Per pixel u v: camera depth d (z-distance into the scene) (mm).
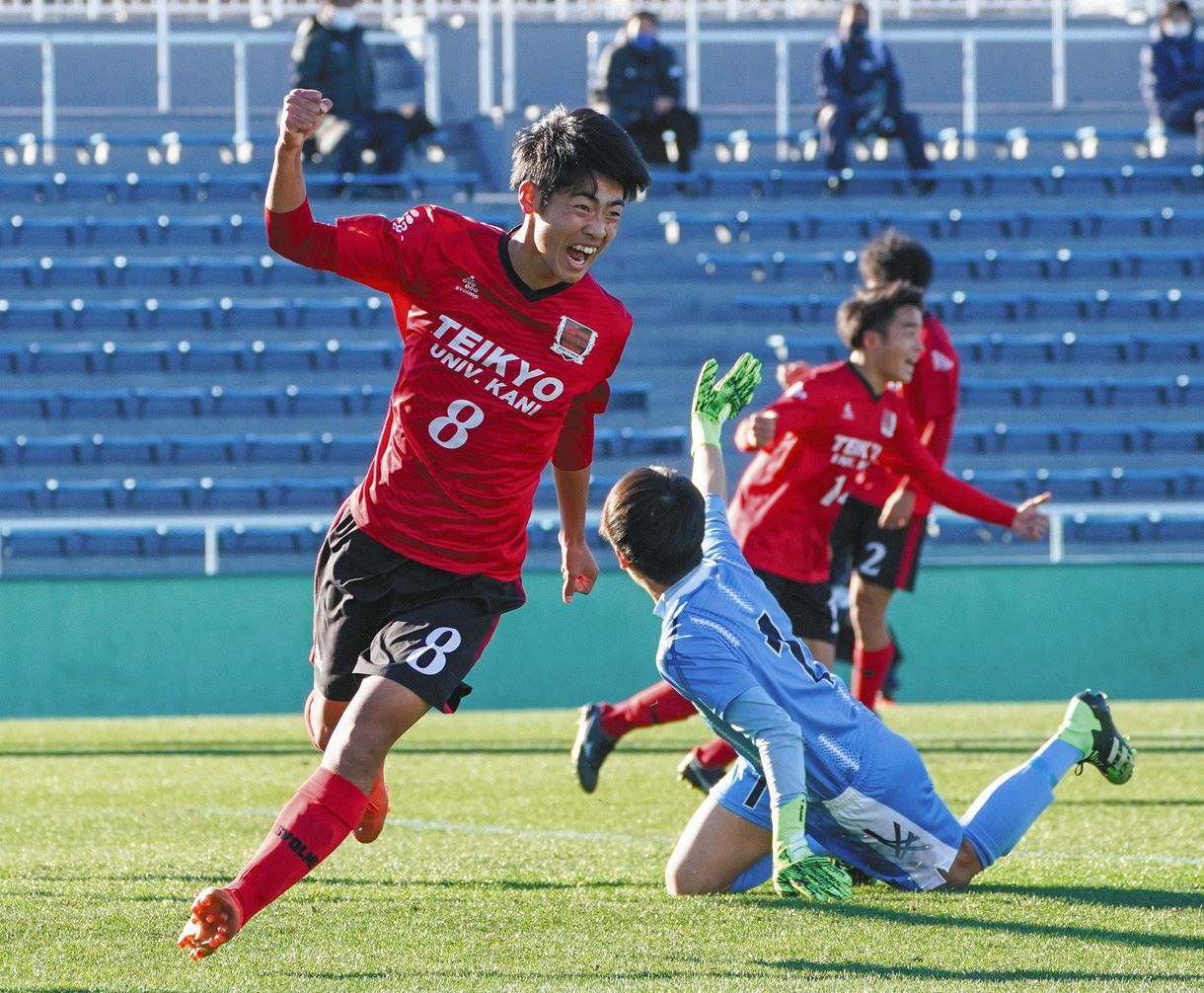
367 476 12562
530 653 41938
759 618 13211
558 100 81375
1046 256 64500
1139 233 66562
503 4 77438
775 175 66375
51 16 79812
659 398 58938
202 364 58781
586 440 13211
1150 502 55812
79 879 15008
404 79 79000
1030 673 42875
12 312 59250
